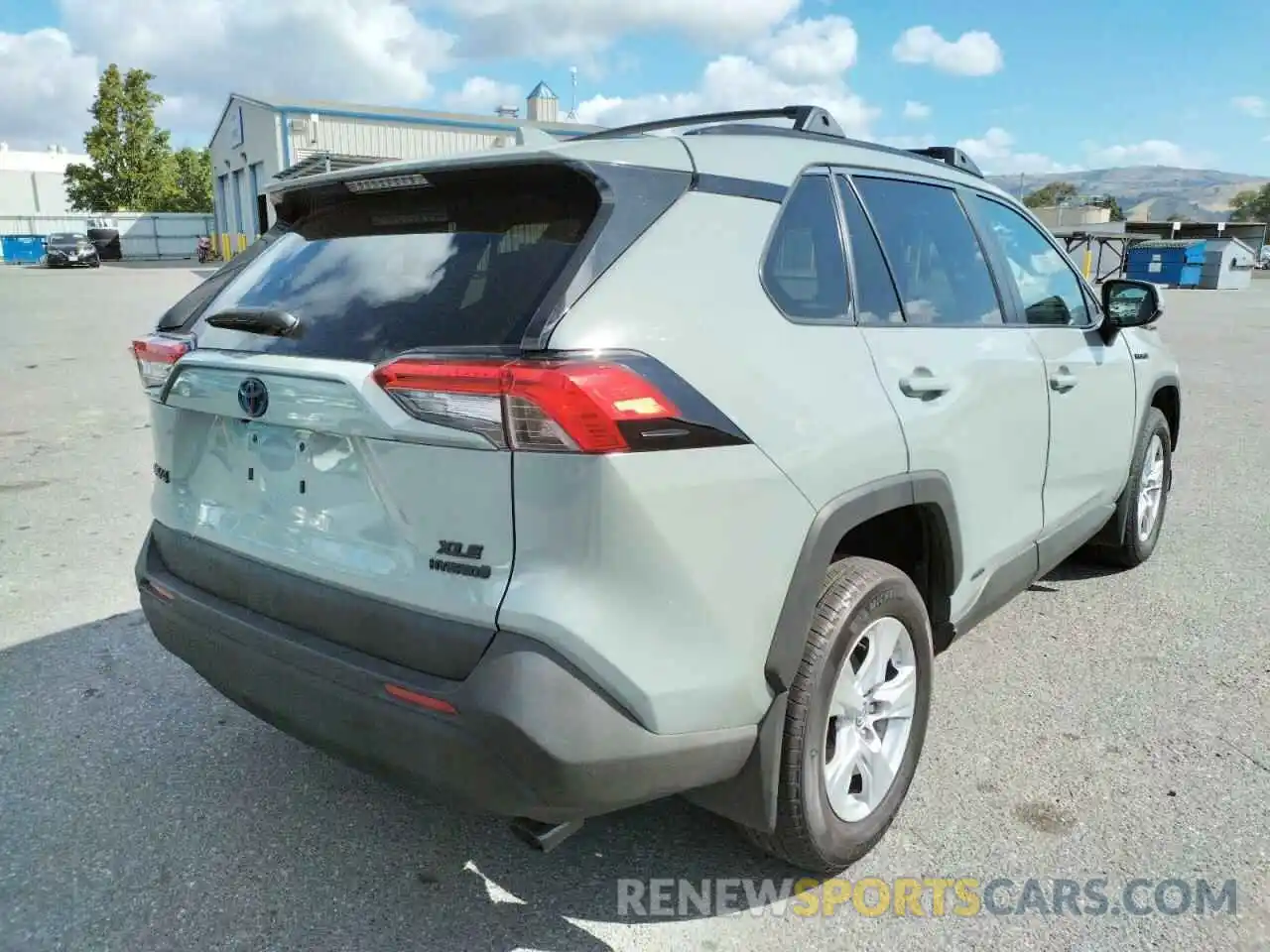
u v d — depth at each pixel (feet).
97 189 188.75
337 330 7.47
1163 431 16.24
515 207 7.39
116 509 19.77
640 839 9.18
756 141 8.52
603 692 6.38
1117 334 13.84
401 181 7.90
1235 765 10.34
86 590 15.37
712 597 6.81
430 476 6.62
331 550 7.32
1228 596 15.15
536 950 7.76
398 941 7.84
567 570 6.27
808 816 7.83
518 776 6.35
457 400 6.36
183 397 8.46
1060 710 11.58
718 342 7.07
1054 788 9.94
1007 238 12.00
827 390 7.86
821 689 7.74
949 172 11.22
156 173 191.52
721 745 7.04
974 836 9.17
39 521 18.90
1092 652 13.20
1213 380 38.60
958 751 10.68
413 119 113.80
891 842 9.11
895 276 9.43
